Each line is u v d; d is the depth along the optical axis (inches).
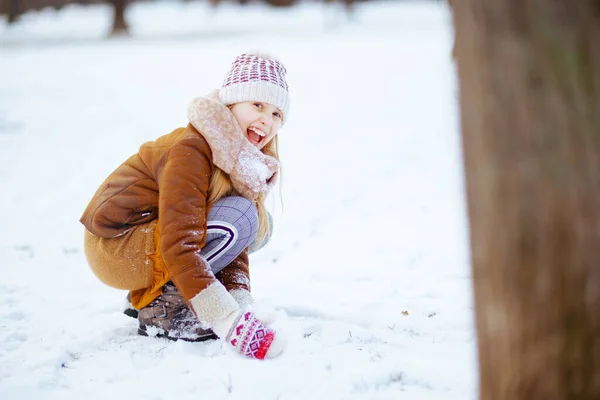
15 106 458.6
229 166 106.2
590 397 55.2
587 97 54.3
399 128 378.0
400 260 164.7
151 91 530.6
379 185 256.2
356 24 1118.4
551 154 54.1
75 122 407.5
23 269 161.8
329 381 94.3
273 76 110.2
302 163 302.8
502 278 56.3
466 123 58.0
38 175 280.2
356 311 124.7
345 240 186.2
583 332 54.6
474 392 91.0
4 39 1045.2
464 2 57.6
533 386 56.6
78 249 180.9
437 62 629.3
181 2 1589.6
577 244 53.9
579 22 54.7
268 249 179.0
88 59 745.6
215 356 102.5
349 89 521.0
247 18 1321.4
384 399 89.8
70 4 1503.4
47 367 101.4
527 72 54.7
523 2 55.1
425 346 108.0
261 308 115.7
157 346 107.6
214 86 544.7
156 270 108.0
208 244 107.9
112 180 109.3
